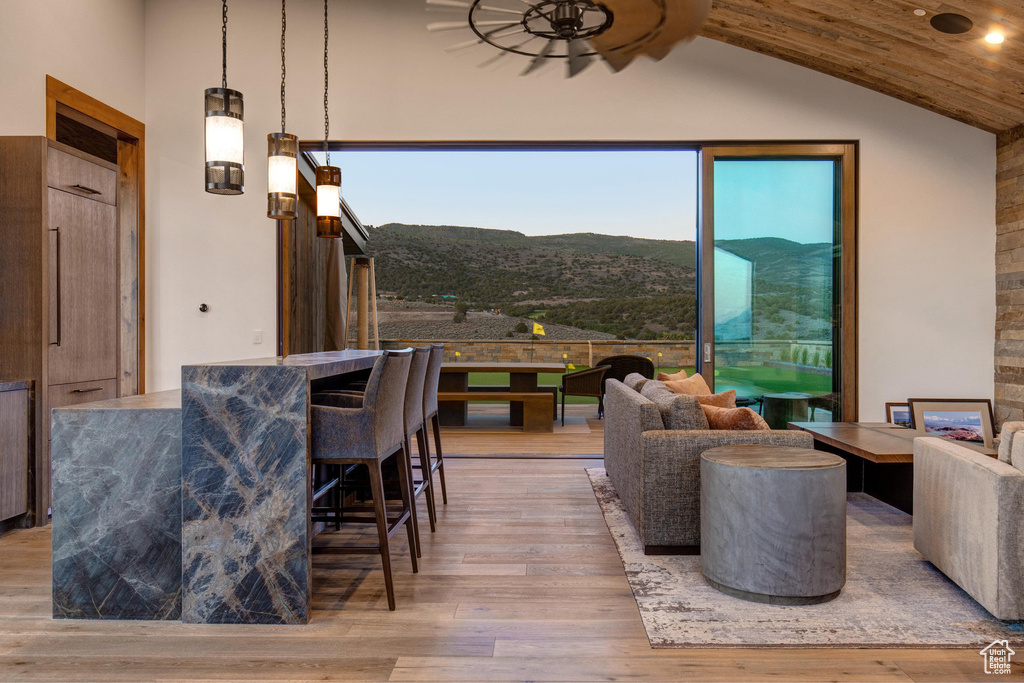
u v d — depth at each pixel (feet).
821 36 16.16
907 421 17.99
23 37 13.51
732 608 8.26
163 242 18.13
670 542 10.32
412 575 9.49
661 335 47.44
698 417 10.69
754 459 8.89
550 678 6.58
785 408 18.57
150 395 9.58
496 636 7.53
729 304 18.53
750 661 6.93
